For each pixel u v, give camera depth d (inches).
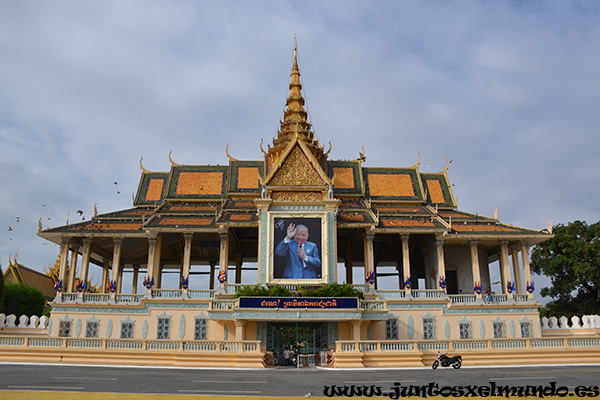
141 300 1665.8
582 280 2411.4
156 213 1873.8
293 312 1482.5
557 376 990.4
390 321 1678.2
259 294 1544.0
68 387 804.0
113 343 1330.0
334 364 1247.5
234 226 1775.3
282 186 1770.4
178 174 2146.9
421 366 1242.0
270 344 1555.1
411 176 2187.5
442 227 1812.3
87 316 1664.6
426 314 1701.5
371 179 2161.7
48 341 1337.4
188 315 1660.9
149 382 891.4
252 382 916.6
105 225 1823.3
